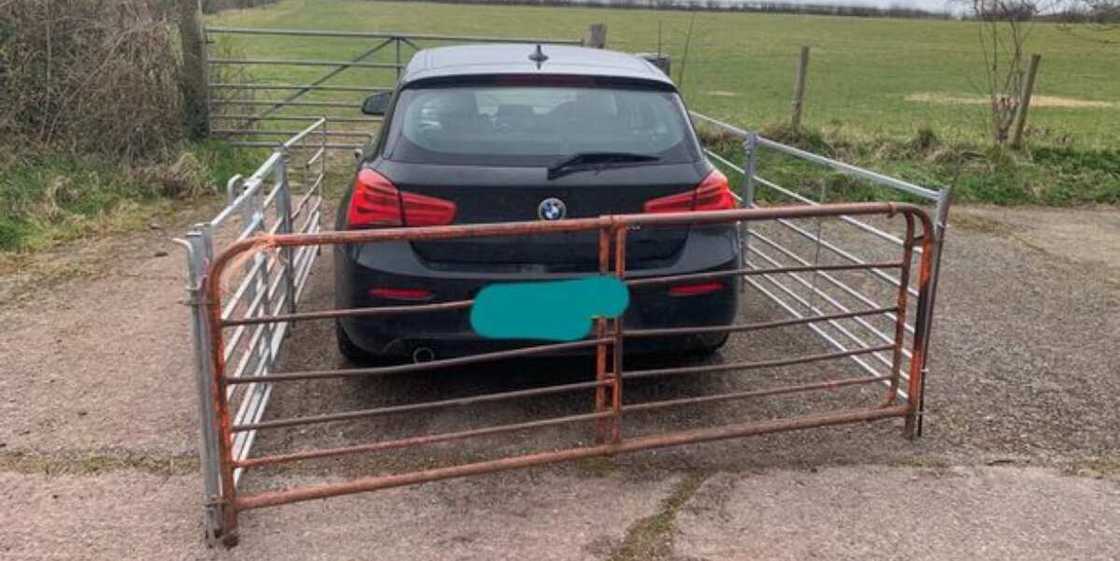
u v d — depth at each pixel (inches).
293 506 135.4
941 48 1296.8
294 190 351.9
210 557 122.9
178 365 185.3
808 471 148.6
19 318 210.4
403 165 155.1
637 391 177.9
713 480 145.3
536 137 159.6
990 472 149.6
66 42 347.9
